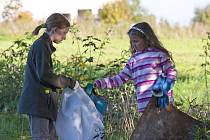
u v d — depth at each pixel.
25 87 7.41
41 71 7.16
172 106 6.71
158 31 35.03
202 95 11.27
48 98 7.40
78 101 7.59
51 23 7.30
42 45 7.22
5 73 10.44
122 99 8.49
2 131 8.96
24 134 8.88
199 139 6.48
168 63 7.18
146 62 7.19
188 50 26.64
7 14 36.50
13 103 10.23
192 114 7.89
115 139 8.21
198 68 18.03
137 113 8.40
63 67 9.64
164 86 6.70
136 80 7.29
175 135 6.64
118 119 8.39
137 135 6.69
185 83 13.48
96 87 7.59
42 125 7.41
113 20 42.09
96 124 7.59
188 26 35.53
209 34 10.84
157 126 6.66
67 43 25.00
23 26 33.03
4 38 30.61
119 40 30.75
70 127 7.56
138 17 40.72
